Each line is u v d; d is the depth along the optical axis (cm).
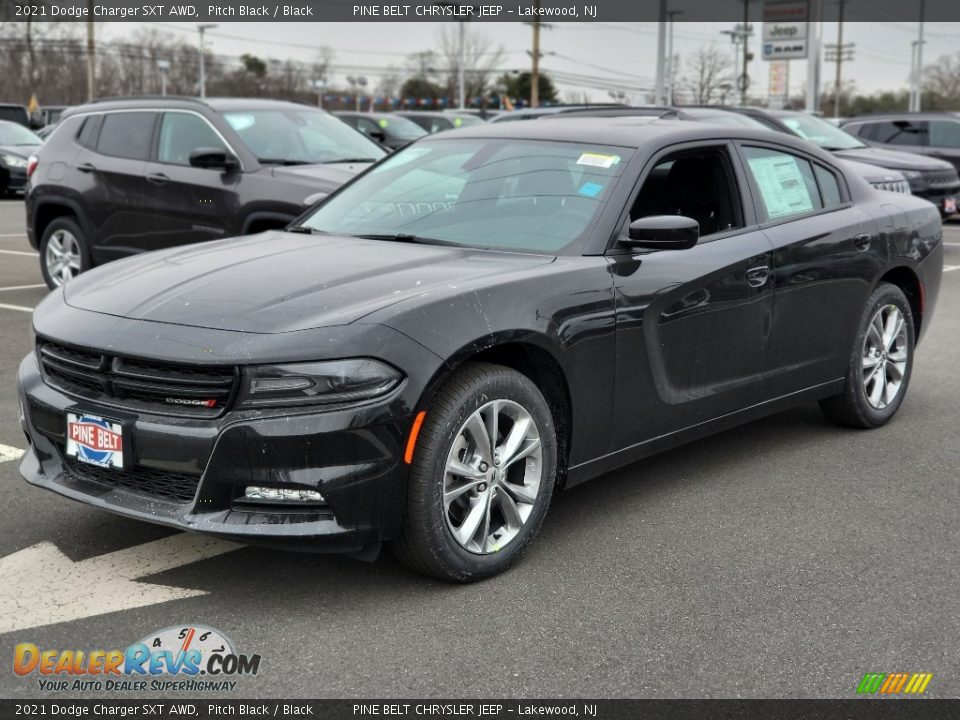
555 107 1282
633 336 406
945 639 325
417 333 337
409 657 309
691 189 462
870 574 374
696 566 378
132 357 337
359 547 333
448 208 450
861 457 512
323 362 323
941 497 457
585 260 402
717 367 451
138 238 873
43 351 369
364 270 382
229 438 322
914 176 1400
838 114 8488
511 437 367
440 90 7712
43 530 400
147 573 363
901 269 566
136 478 346
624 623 332
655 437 430
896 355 567
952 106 8150
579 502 444
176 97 885
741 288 454
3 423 541
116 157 886
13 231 1565
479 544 361
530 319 366
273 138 865
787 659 311
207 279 379
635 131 465
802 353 500
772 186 495
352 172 834
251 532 323
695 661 309
